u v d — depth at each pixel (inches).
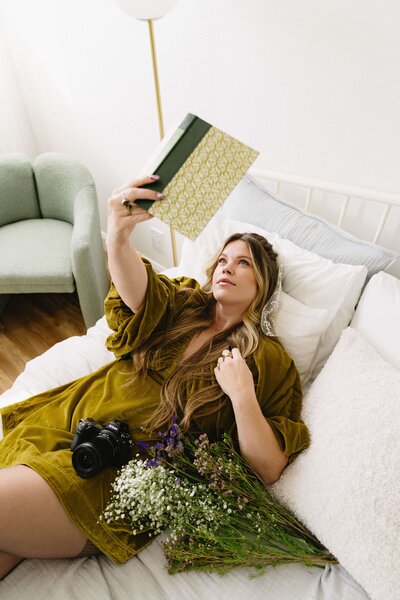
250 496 33.6
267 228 52.1
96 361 50.5
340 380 37.5
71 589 32.3
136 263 40.3
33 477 34.0
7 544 31.7
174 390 40.8
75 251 63.1
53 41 74.1
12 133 92.5
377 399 34.4
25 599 31.5
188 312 45.4
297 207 52.2
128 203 34.5
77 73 74.8
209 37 52.6
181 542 33.4
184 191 33.4
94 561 35.1
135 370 43.3
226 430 40.7
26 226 77.9
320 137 49.6
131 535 35.5
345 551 31.0
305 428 37.1
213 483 33.5
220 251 46.4
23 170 75.9
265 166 57.2
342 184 50.0
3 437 42.7
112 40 64.7
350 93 44.6
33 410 44.2
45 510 33.1
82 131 83.7
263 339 43.1
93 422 38.0
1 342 76.2
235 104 55.5
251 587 32.5
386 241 50.5
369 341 40.8
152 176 33.2
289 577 33.2
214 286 44.2
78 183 73.2
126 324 42.7
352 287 44.3
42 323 80.4
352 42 41.7
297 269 46.6
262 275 43.6
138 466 34.0
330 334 45.2
